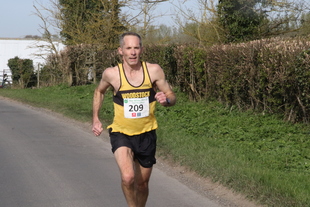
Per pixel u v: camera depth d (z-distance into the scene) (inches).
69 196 318.3
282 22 984.3
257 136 486.3
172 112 679.1
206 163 362.9
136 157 250.5
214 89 741.3
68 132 588.7
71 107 809.5
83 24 1542.8
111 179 362.9
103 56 1214.9
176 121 610.9
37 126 638.5
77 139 539.8
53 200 309.6
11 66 1652.3
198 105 745.6
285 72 539.8
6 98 1077.8
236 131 515.5
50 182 353.7
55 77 1392.7
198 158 382.3
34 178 365.4
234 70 655.1
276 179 308.3
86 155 453.1
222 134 509.4
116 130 247.0
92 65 1266.0
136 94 242.4
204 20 1072.8
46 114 773.3
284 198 271.6
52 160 428.8
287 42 577.0
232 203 292.5
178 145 439.8
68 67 1246.3
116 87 243.8
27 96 1055.6
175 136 484.4
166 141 458.3
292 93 542.0
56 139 538.9
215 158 377.1
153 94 247.3
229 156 385.4
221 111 670.5
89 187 339.9
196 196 313.4
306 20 976.9
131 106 242.8
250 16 978.7
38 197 316.5
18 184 348.5
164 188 334.6
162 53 935.0
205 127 550.9
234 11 984.3
